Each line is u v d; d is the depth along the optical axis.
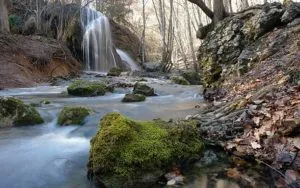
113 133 3.59
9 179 3.71
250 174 3.40
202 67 8.72
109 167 3.39
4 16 17.81
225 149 3.91
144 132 3.84
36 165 4.02
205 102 7.53
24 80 12.82
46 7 22.11
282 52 6.59
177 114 6.16
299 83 4.57
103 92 9.77
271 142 3.57
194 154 3.80
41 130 5.45
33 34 19.80
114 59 24.92
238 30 8.10
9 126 5.64
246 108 4.62
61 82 14.02
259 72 6.48
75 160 4.12
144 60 30.73
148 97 9.17
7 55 13.83
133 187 3.28
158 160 3.51
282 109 3.87
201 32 9.61
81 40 21.97
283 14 7.34
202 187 3.22
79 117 5.72
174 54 39.34
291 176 3.05
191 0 9.28
